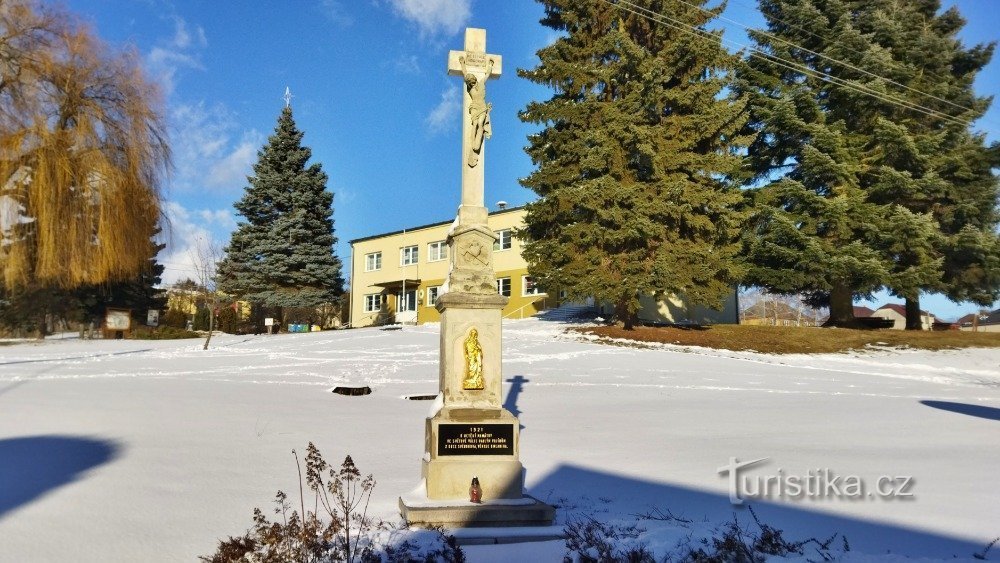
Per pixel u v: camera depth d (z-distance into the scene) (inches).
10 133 1013.2
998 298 1342.3
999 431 481.7
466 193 318.3
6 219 1014.4
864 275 1214.9
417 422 476.1
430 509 252.4
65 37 1075.3
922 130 1376.7
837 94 1344.7
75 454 343.3
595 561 207.0
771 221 1269.7
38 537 226.4
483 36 340.5
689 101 1125.7
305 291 1905.8
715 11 1213.1
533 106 1179.3
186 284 2368.4
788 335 1217.4
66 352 1015.6
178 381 644.1
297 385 645.9
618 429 472.7
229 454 363.3
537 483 324.2
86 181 1048.8
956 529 249.9
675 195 1074.7
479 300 298.4
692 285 1093.8
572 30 1222.9
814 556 215.6
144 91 1145.4
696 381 755.4
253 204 2015.3
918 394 707.4
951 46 1422.2
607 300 1163.3
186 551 219.9
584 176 1163.3
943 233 1341.0
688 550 216.2
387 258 2081.7
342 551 212.8
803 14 1357.0
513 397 624.1
